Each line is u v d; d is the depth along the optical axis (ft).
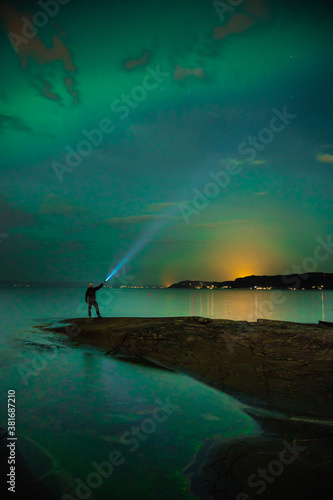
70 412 16.99
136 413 16.88
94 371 24.79
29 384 21.63
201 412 16.96
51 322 50.80
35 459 12.49
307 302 176.55
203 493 10.33
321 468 11.14
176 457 12.59
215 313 92.79
